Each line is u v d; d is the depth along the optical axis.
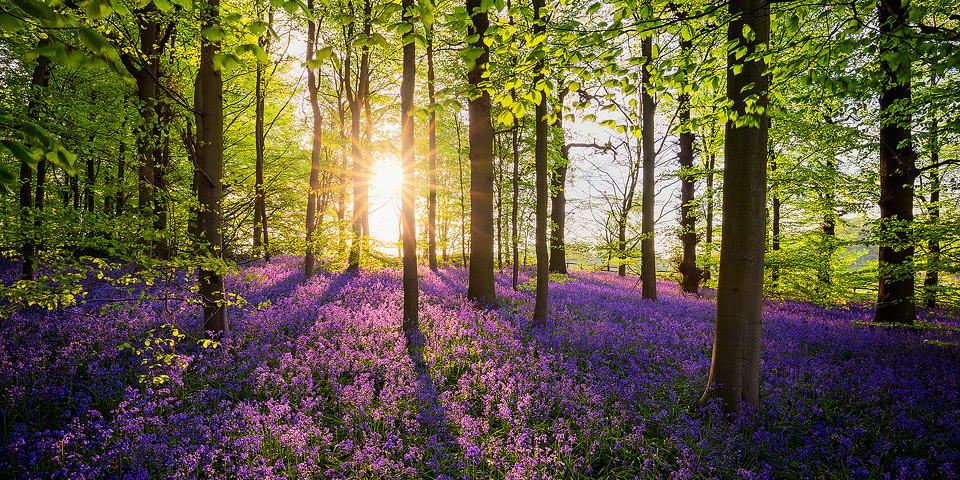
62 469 4.54
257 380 6.66
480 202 12.12
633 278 27.56
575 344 9.41
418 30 4.05
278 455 5.11
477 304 11.90
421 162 18.95
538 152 10.43
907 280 12.45
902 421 6.43
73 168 2.84
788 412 6.73
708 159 19.72
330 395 6.68
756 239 6.41
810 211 17.72
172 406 5.77
